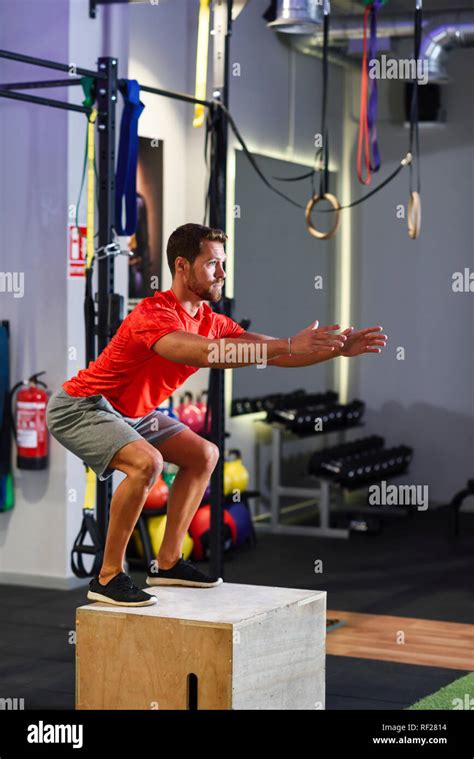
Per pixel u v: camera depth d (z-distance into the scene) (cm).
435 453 1054
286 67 962
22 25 695
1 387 700
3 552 720
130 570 749
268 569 776
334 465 900
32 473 709
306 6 649
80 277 701
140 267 808
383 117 1060
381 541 889
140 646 383
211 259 390
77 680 395
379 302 1070
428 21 886
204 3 590
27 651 561
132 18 788
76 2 689
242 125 894
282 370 981
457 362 1043
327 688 501
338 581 740
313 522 966
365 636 599
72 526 707
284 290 970
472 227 1032
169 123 835
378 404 1075
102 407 403
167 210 835
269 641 388
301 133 990
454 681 514
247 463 926
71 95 686
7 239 705
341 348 362
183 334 368
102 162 538
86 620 392
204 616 377
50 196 693
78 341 702
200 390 857
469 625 625
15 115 701
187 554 781
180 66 848
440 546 870
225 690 370
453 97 1034
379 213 1066
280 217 962
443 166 1041
